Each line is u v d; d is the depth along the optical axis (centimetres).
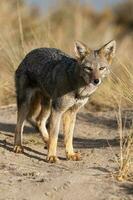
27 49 1819
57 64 1241
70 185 1009
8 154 1226
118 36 2788
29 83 1309
